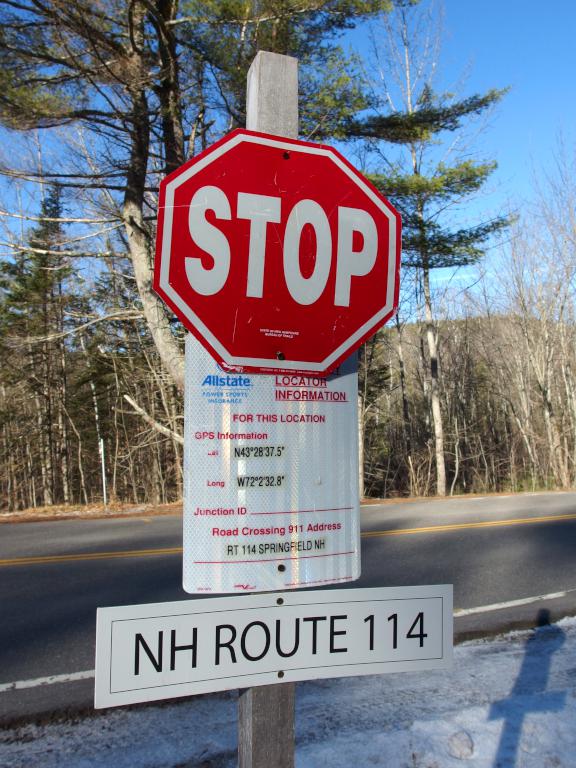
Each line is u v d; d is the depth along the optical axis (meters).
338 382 1.78
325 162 1.80
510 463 29.34
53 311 25.22
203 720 3.65
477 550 8.70
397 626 1.75
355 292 1.81
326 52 12.35
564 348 26.69
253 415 1.67
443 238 18.20
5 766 3.16
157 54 12.75
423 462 27.42
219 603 1.61
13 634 5.29
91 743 3.40
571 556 8.30
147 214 16.16
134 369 22.34
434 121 16.91
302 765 2.93
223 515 1.63
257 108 1.80
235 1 10.67
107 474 31.23
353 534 1.75
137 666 1.54
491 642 5.00
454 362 32.84
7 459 30.80
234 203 1.69
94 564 7.86
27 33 10.73
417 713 3.57
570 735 3.22
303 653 1.67
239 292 1.68
